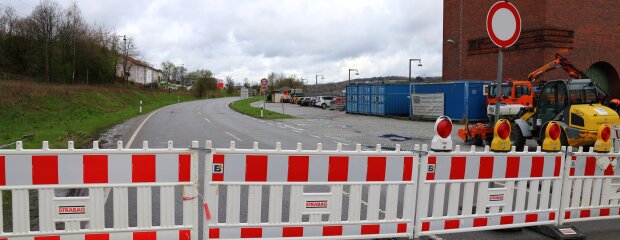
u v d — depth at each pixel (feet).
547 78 93.61
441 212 16.46
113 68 249.55
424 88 97.35
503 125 17.07
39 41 202.59
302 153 14.76
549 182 18.12
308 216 16.89
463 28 114.11
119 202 13.71
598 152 19.27
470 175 16.66
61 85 145.18
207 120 89.92
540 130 41.01
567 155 18.29
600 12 99.09
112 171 13.52
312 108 173.58
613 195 19.54
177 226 14.24
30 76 192.75
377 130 69.77
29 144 43.21
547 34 93.25
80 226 13.89
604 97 40.24
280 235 14.97
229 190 14.46
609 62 100.83
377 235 15.78
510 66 100.48
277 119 97.25
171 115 106.42
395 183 15.79
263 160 14.51
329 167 15.07
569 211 18.52
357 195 15.48
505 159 17.16
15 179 12.89
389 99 110.11
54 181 13.12
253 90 429.79
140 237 13.96
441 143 16.11
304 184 14.90
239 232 14.65
